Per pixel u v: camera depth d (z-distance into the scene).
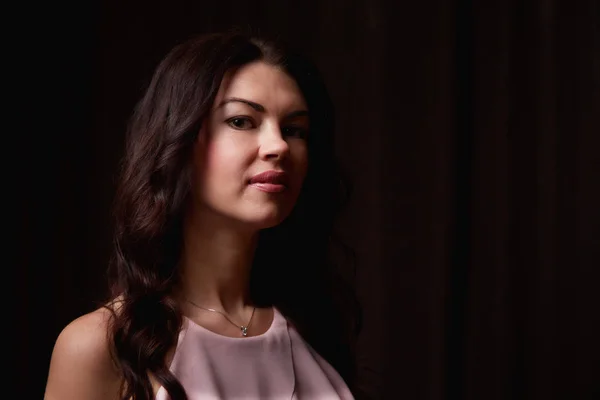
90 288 3.83
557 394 3.81
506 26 3.86
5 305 3.67
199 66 1.85
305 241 2.27
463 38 3.90
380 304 3.86
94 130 3.91
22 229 3.72
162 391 1.74
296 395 1.93
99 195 3.88
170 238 1.93
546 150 3.83
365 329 3.87
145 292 1.83
